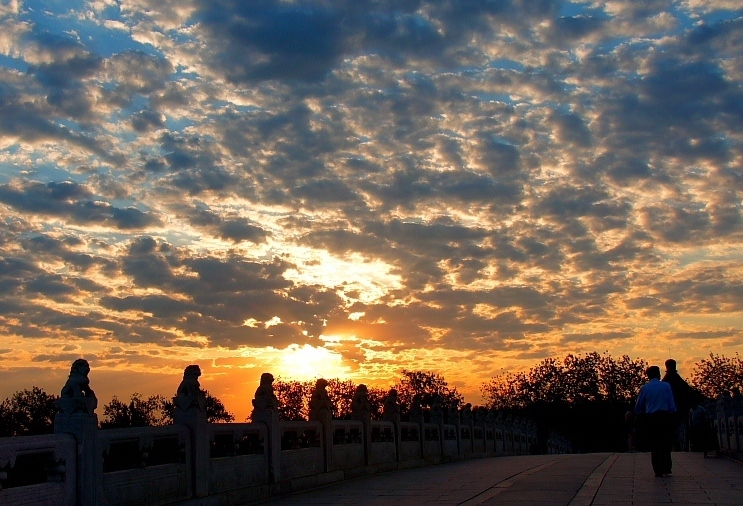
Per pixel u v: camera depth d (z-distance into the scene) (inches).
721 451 966.4
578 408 3695.9
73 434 407.5
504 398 3922.2
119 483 438.9
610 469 760.3
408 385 2970.0
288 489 654.5
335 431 811.4
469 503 527.8
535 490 586.9
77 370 419.8
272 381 661.3
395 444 968.9
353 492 647.8
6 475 348.2
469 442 1357.0
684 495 529.3
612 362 3836.1
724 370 3221.0
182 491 504.1
